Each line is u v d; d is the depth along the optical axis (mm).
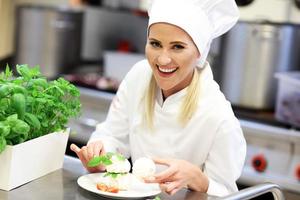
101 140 1613
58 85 1426
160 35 1413
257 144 2646
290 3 2715
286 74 2666
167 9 1423
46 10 3385
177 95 1558
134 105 1662
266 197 2131
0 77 1397
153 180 1292
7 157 1250
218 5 1525
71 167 1468
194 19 1440
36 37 3426
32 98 1347
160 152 1598
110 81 3242
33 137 1351
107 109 3043
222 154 1526
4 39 3617
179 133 1568
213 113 1531
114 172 1326
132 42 3715
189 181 1362
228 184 1521
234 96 2855
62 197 1247
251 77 2801
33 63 3469
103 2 3619
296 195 2500
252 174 2598
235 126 1540
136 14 3469
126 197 1262
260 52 2768
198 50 1477
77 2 3580
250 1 2744
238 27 2785
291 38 2812
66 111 1417
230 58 2836
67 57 3479
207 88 1566
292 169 2529
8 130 1225
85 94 3090
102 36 3703
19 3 3641
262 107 2832
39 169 1356
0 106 1278
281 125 2631
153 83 1601
